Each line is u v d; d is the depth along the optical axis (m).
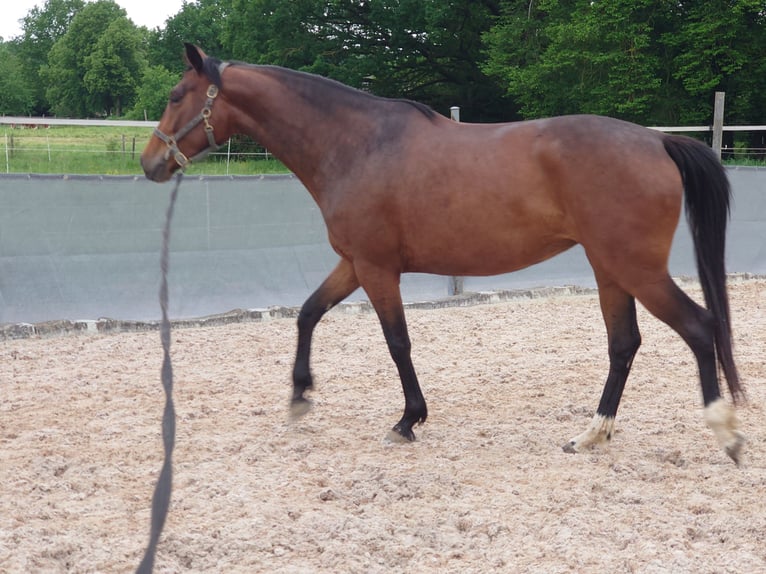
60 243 7.68
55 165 19.98
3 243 7.45
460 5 33.78
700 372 4.03
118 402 5.50
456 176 4.29
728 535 3.39
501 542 3.38
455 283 9.22
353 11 34.59
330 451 4.59
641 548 3.28
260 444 4.65
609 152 4.02
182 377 6.16
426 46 35.38
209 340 7.33
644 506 3.71
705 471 4.15
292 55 34.88
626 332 4.46
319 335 7.55
